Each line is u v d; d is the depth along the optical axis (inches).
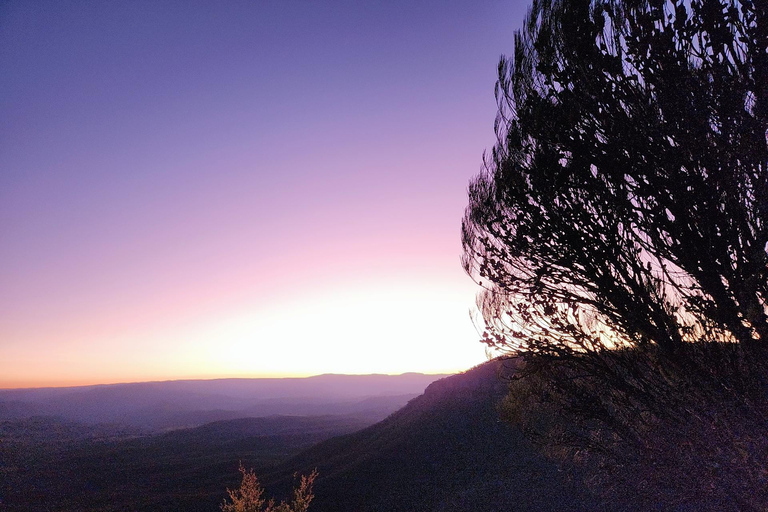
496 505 518.3
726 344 170.4
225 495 1862.7
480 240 241.0
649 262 185.5
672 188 160.4
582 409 203.5
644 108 164.6
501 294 229.6
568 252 195.5
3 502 2522.1
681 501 178.9
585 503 376.2
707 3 142.2
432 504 843.4
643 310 184.7
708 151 149.6
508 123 229.8
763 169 144.5
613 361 198.1
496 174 228.5
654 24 156.1
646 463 190.5
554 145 194.7
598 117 176.7
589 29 177.0
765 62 136.3
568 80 185.0
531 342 210.2
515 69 220.2
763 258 148.0
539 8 210.8
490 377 1694.1
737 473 167.5
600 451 215.8
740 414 166.2
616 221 185.8
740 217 153.6
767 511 159.8
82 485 2906.0
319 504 1224.2
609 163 174.6
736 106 142.0
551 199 194.9
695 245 163.6
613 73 167.0
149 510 1795.0
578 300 203.2
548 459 603.2
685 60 149.3
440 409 1660.9
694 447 178.4
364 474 1338.6
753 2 137.5
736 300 158.2
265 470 2442.2
